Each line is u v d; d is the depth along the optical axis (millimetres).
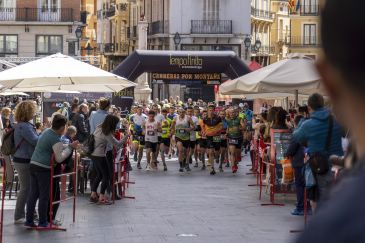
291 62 23891
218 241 15633
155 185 27797
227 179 30469
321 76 1988
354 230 1826
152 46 86188
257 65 48969
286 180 20797
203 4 81625
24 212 17734
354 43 1908
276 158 21328
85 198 23172
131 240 15711
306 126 13742
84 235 16312
